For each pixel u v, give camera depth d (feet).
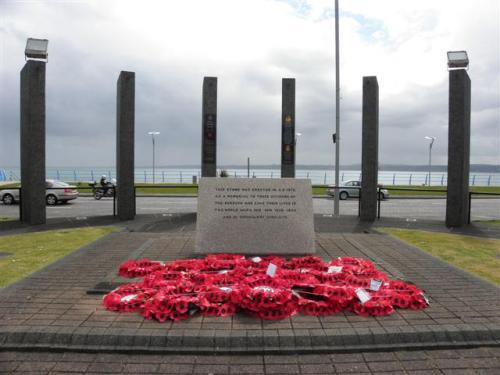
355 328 14.52
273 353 13.47
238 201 25.27
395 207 72.90
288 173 51.31
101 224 41.88
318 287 17.21
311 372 12.41
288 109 51.16
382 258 25.41
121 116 44.21
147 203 77.20
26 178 42.14
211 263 21.31
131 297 16.75
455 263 25.35
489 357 13.39
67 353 13.47
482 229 40.01
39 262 24.75
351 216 49.37
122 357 13.24
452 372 12.49
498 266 24.66
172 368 12.59
